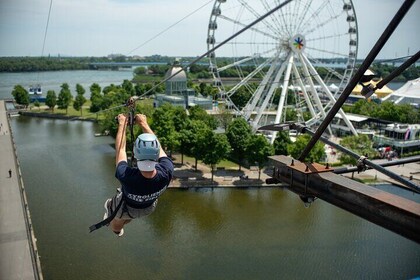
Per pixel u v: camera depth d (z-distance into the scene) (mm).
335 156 74875
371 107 107125
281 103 69562
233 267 36812
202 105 122438
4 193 44438
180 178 62688
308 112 102812
